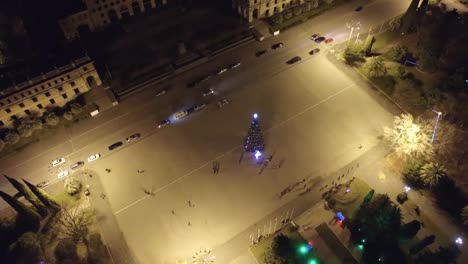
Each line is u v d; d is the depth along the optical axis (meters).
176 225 77.50
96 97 98.38
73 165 86.38
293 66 104.62
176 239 75.69
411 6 102.12
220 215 78.56
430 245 72.25
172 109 96.69
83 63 92.06
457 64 101.19
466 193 78.56
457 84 93.56
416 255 70.75
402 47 103.62
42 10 106.81
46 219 78.25
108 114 96.06
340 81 100.69
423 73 100.25
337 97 97.31
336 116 93.50
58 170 86.19
